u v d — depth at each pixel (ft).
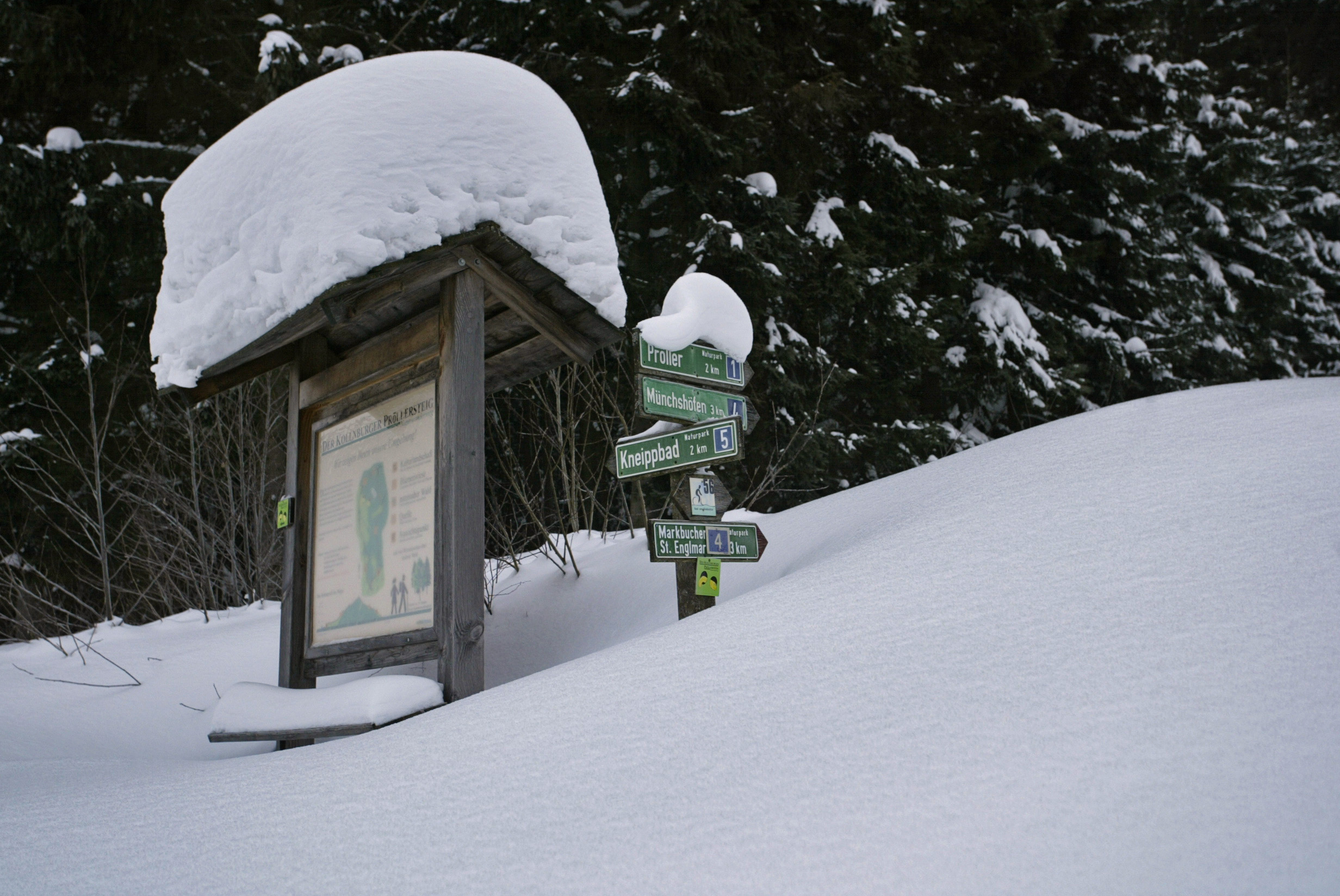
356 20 39.78
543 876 5.66
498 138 12.88
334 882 5.98
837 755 6.44
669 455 14.28
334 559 14.75
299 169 12.85
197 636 19.88
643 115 35.78
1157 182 55.36
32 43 34.12
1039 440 15.08
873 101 45.11
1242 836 4.96
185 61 38.22
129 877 6.45
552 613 18.12
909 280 40.40
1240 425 12.03
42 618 28.09
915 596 8.99
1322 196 77.61
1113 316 53.98
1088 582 8.29
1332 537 8.02
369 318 14.40
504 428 29.14
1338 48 85.97
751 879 5.29
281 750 14.49
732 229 35.78
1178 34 81.46
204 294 14.34
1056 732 6.15
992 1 50.03
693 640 9.34
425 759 8.00
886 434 41.01
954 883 4.99
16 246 35.70
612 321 13.80
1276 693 6.07
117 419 34.73
